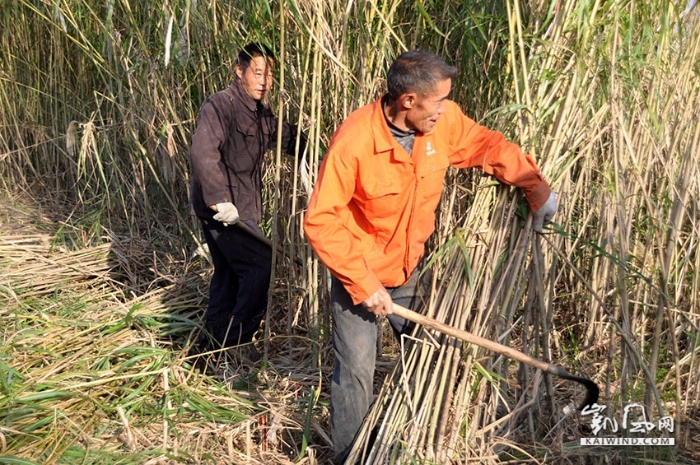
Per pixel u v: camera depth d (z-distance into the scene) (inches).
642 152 120.5
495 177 99.7
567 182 116.1
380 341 140.9
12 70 239.5
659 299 108.7
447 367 99.6
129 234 199.5
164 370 128.0
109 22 145.3
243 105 135.0
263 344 152.4
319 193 92.9
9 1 225.1
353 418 104.8
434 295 103.3
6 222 212.8
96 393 121.0
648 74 125.3
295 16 121.6
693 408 121.0
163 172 186.2
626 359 109.9
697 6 118.9
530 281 109.3
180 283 168.2
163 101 172.1
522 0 104.2
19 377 122.4
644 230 134.1
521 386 112.7
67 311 152.4
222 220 131.3
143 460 107.6
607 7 99.2
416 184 96.0
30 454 104.8
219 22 151.8
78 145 218.7
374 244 99.9
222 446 115.3
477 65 116.1
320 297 140.9
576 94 101.2
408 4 130.0
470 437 104.0
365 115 94.6
